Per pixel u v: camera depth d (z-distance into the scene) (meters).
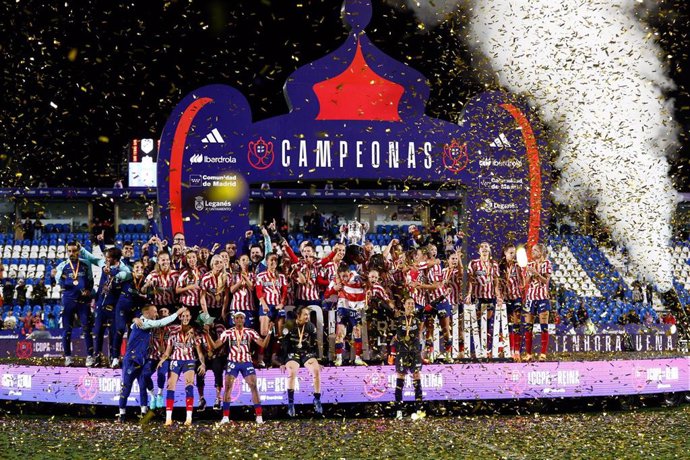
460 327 14.04
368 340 13.53
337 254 13.30
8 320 18.86
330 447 10.18
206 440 10.66
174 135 15.53
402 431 11.41
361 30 16.25
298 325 12.68
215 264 12.78
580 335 16.55
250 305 13.03
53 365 13.36
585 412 13.83
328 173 16.03
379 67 16.27
